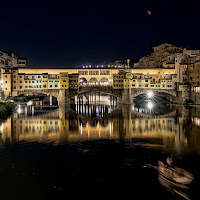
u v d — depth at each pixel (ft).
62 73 337.11
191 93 330.34
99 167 77.77
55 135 126.31
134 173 73.00
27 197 59.26
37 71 349.20
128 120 183.93
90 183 66.39
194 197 59.21
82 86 345.92
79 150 97.40
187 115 211.20
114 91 350.02
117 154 91.61
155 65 446.19
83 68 359.66
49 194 60.64
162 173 69.51
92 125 159.53
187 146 103.40
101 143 108.99
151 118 194.80
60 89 334.85
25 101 344.08
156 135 126.31
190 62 347.97
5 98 312.71
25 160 84.74
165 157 87.81
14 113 231.71
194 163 81.25
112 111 256.11
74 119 190.80
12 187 64.08
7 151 95.71
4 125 158.30
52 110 267.39
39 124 163.63
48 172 73.67
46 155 90.48
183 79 342.44
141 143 108.88
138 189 63.05
